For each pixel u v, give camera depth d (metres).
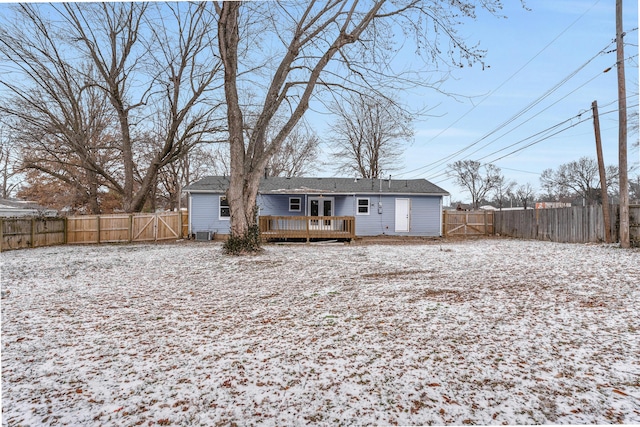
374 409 2.52
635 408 2.45
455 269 8.23
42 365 3.35
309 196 19.58
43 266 9.45
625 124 11.64
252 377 3.05
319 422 2.38
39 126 17.73
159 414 2.51
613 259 9.05
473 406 2.52
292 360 3.38
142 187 20.14
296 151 33.72
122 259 10.81
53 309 5.34
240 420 2.42
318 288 6.52
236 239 11.26
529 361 3.23
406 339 3.85
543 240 16.47
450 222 21.08
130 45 19.17
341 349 3.62
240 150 11.07
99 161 23.92
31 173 25.47
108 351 3.69
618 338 3.72
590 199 49.72
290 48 11.10
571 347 3.52
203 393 2.79
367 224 19.73
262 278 7.63
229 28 10.39
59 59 17.64
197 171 33.03
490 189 57.50
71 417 2.48
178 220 19.22
